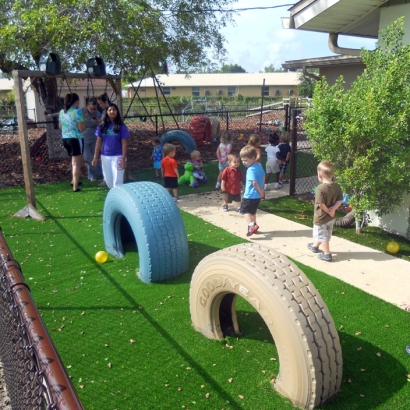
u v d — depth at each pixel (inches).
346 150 236.7
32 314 65.5
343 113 228.1
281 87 2111.2
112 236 223.8
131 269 208.5
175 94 2182.6
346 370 131.3
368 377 128.2
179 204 322.0
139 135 735.7
